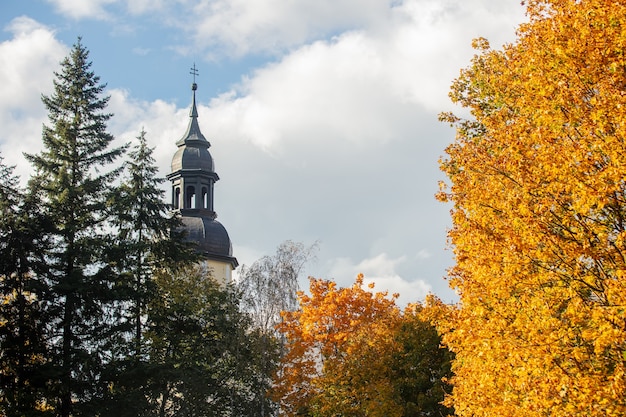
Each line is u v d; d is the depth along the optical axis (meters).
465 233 16.89
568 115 14.85
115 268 41.41
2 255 36.97
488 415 17.30
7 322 36.78
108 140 42.59
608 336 13.30
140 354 40.03
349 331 38.69
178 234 45.03
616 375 13.35
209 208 74.06
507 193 15.86
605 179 13.98
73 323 38.66
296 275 40.16
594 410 13.77
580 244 14.77
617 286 13.52
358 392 36.28
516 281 15.48
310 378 39.12
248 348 40.44
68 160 41.34
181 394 42.59
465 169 18.14
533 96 15.98
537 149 15.41
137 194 43.94
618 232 14.70
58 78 43.41
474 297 17.14
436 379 36.81
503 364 16.20
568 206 14.97
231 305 43.56
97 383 37.91
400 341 37.44
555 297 15.10
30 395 35.16
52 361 37.62
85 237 39.78
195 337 43.66
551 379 14.44
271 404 40.62
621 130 13.58
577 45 14.95
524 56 16.88
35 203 39.28
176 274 46.03
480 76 20.25
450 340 19.11
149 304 43.06
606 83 14.52
